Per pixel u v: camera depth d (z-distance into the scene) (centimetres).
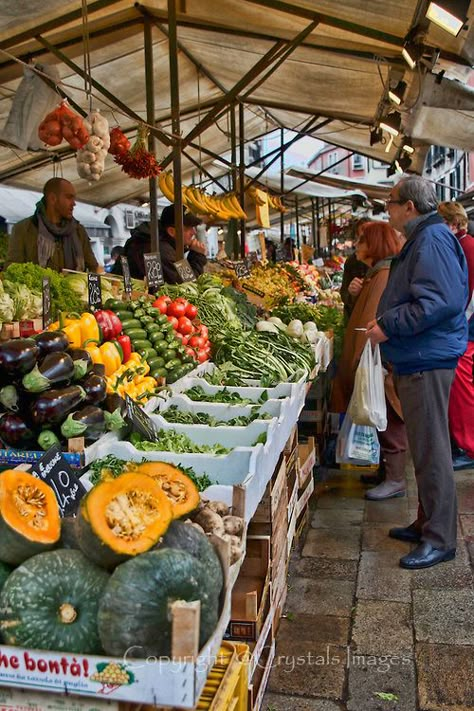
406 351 387
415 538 437
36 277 390
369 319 525
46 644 151
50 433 253
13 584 156
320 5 550
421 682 291
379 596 367
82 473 249
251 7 655
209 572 163
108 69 811
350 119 1048
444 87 654
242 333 512
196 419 349
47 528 171
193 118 1140
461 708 273
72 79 817
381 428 453
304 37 659
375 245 538
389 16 555
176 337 424
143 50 787
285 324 706
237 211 1013
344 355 554
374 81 834
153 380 372
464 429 552
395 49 676
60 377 251
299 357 498
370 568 401
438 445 394
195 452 286
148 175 595
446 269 373
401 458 525
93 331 338
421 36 565
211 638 155
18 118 594
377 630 333
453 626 334
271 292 962
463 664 303
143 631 146
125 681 147
